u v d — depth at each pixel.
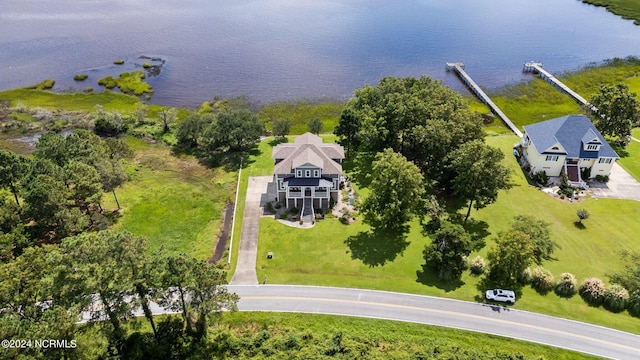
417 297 59.44
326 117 117.06
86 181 70.62
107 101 123.00
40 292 47.06
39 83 131.75
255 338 53.09
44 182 65.69
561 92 130.88
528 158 90.62
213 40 173.88
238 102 124.50
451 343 52.69
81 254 46.38
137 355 49.62
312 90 132.12
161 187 86.38
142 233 73.00
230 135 96.94
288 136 107.50
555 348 51.97
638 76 137.75
